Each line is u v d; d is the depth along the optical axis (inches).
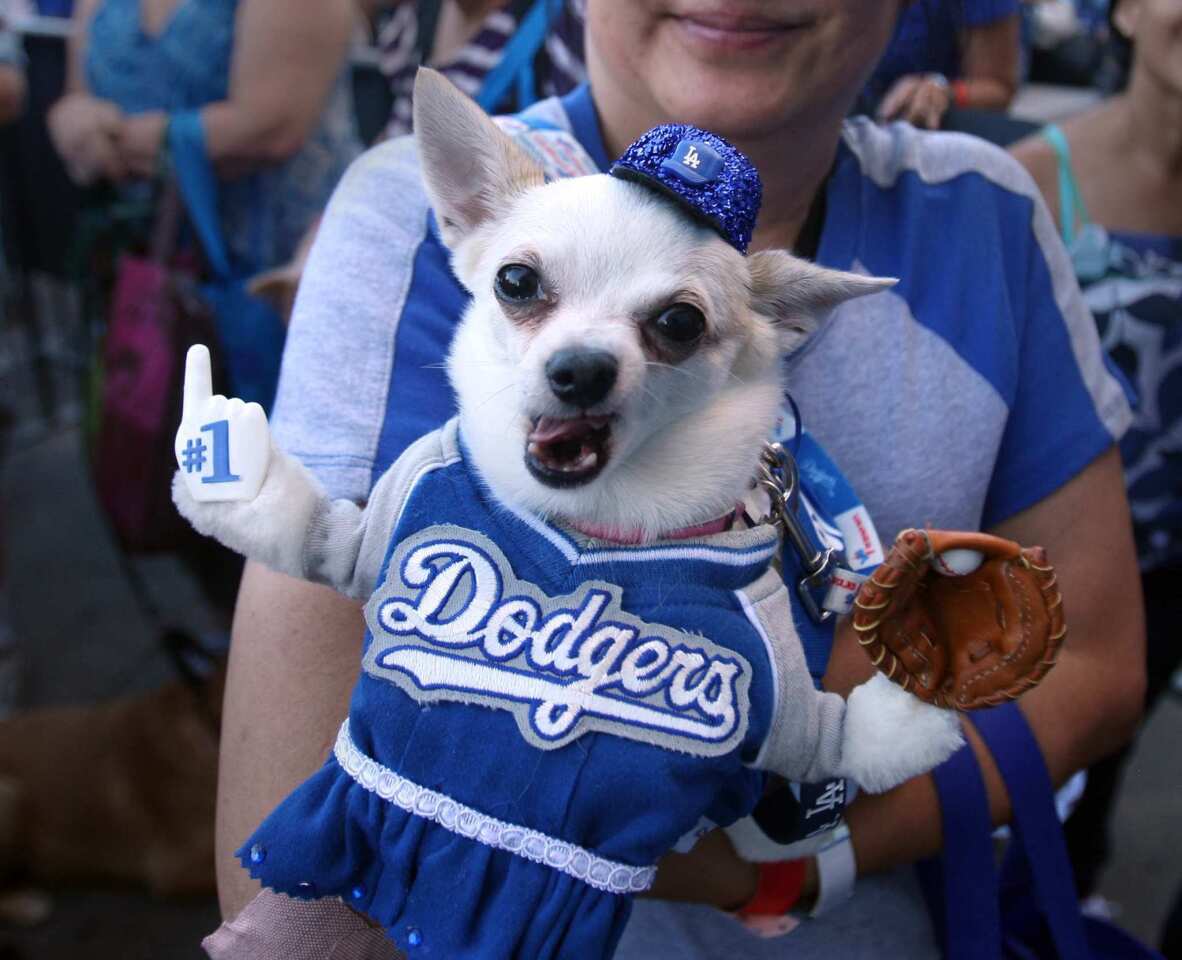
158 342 122.4
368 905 44.6
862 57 58.4
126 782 133.0
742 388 51.2
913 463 61.1
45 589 190.4
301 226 131.0
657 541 47.1
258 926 47.6
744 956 62.7
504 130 60.7
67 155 138.3
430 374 56.0
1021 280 66.7
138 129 125.2
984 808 59.1
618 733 42.6
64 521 211.3
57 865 132.1
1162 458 100.4
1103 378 68.0
